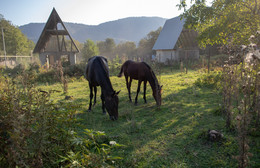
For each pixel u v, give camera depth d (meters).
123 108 6.00
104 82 4.82
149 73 5.80
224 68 3.98
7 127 1.95
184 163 2.82
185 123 4.36
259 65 2.86
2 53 39.47
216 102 5.85
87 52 38.78
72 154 2.31
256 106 3.82
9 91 2.62
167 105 5.93
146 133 3.98
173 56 24.52
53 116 2.63
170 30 27.34
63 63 21.75
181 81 10.45
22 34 51.53
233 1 7.04
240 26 6.93
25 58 30.38
